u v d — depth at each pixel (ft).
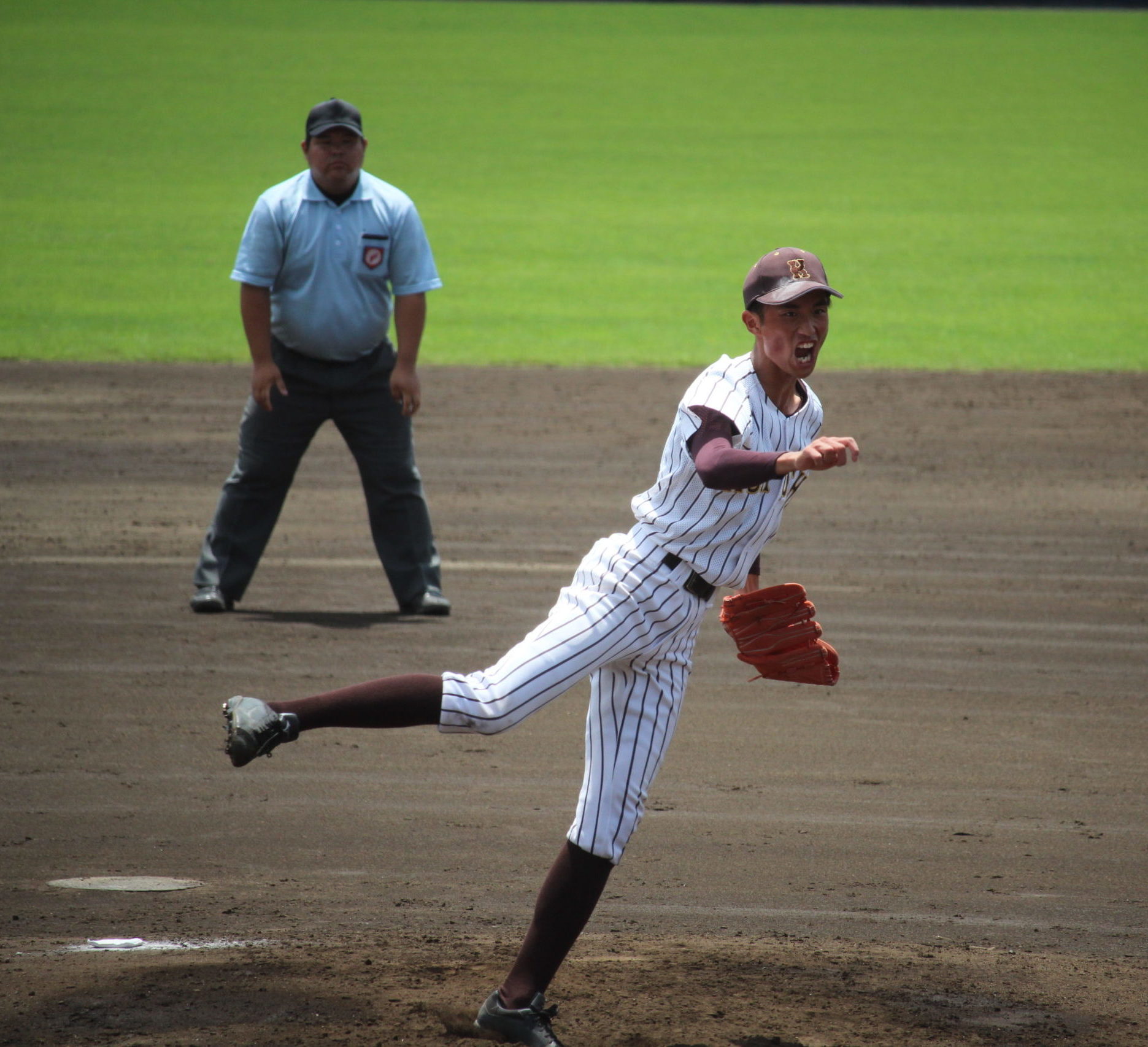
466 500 137.39
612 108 561.84
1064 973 50.88
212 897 57.36
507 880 59.88
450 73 638.53
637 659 45.32
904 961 51.55
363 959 50.52
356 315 99.50
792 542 124.98
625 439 165.58
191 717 80.23
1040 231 344.90
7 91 548.31
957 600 108.17
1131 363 214.90
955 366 211.41
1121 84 635.25
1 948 51.75
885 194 397.39
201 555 104.12
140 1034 43.98
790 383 45.65
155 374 196.75
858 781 72.74
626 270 290.97
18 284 262.67
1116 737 79.82
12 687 84.64
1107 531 130.21
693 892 58.95
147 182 392.88
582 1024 45.44
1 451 153.79
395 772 73.46
